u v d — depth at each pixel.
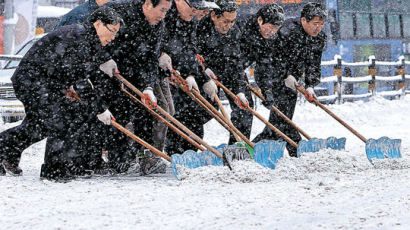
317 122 26.70
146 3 10.00
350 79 32.62
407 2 36.78
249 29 12.31
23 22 31.59
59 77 10.09
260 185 9.11
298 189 8.52
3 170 10.91
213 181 9.63
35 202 7.74
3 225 6.36
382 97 33.00
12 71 22.39
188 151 10.34
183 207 7.22
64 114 10.27
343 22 32.69
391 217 6.30
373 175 10.04
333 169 10.89
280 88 13.13
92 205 7.47
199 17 11.04
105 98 10.44
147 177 10.92
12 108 21.53
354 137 21.03
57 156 10.04
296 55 12.95
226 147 10.32
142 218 6.61
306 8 12.58
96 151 11.00
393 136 20.67
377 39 34.78
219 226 6.13
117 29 9.82
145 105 10.89
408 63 36.09
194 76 11.79
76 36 9.92
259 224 6.17
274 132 13.22
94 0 13.26
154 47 10.52
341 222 6.12
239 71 12.23
